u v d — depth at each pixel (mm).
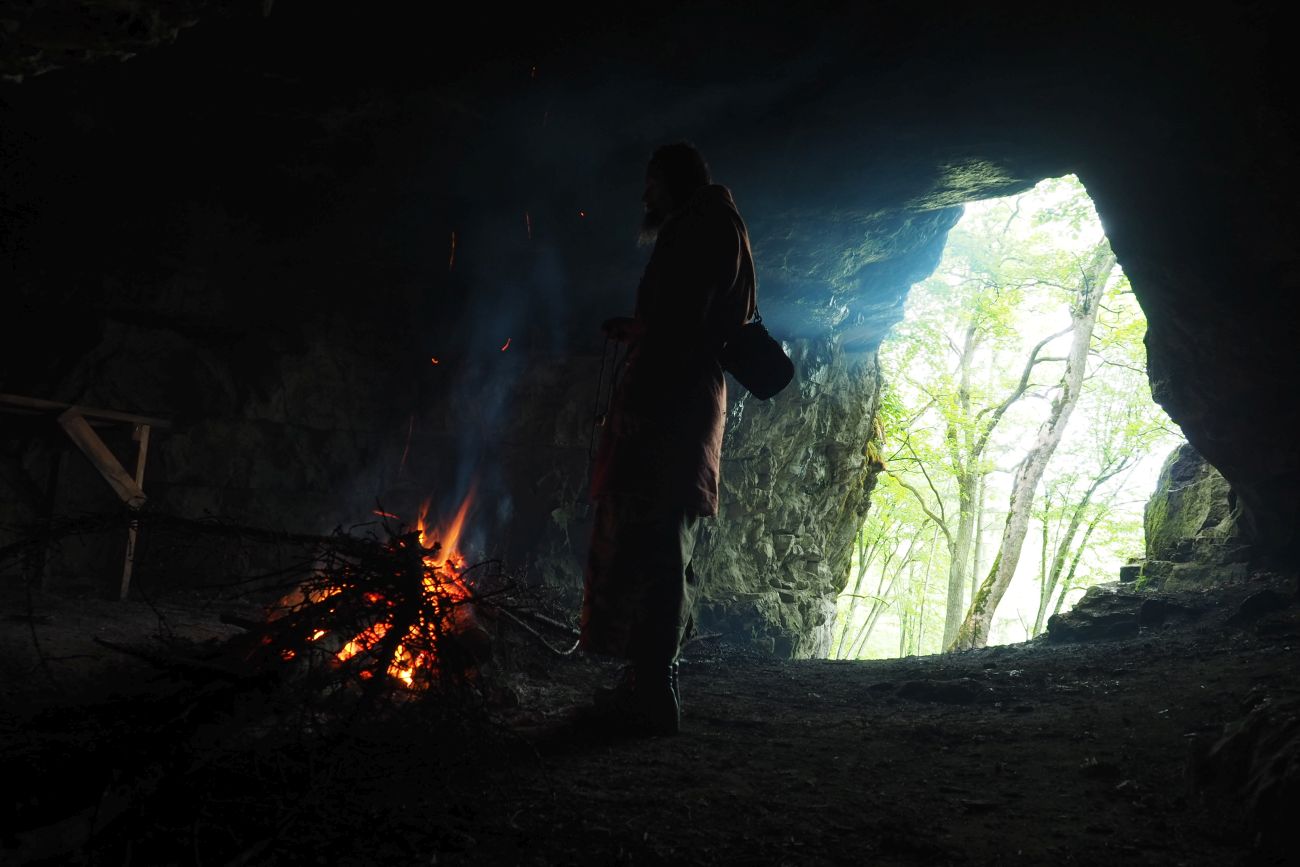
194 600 6918
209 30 5500
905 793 3057
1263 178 5875
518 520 8883
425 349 8969
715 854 2404
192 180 7020
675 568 3779
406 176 7145
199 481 8016
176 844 2076
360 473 8750
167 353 8008
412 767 2646
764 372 3938
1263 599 6477
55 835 1999
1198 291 6809
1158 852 2486
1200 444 7676
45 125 6301
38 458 7438
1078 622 7410
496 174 7184
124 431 7586
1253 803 2549
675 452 3744
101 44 3488
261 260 7895
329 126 6426
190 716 2443
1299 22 5207
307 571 3152
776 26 5793
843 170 7359
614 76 6129
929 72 6234
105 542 7285
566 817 2607
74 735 2355
